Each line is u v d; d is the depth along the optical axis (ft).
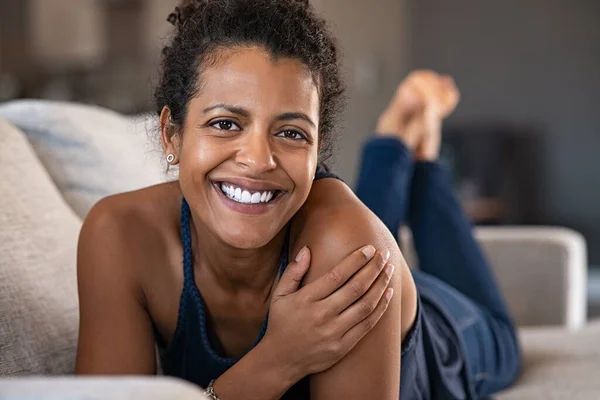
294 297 3.51
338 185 3.87
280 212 3.44
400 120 6.86
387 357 3.63
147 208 4.16
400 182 6.52
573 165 19.15
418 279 5.75
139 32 18.79
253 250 3.73
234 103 3.32
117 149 5.98
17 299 4.01
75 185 5.61
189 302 4.01
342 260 3.53
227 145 3.35
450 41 19.77
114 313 4.00
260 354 3.58
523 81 19.34
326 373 3.61
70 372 4.19
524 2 19.27
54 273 4.40
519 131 19.39
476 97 19.69
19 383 2.14
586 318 14.49
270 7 3.40
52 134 5.61
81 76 18.94
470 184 19.30
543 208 19.29
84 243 4.09
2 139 4.77
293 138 3.40
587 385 5.42
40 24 18.88
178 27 4.01
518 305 7.41
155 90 4.00
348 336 3.48
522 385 5.63
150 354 4.05
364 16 20.22
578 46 19.04
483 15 19.53
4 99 18.86
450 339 4.95
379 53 20.25
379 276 3.51
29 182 4.71
